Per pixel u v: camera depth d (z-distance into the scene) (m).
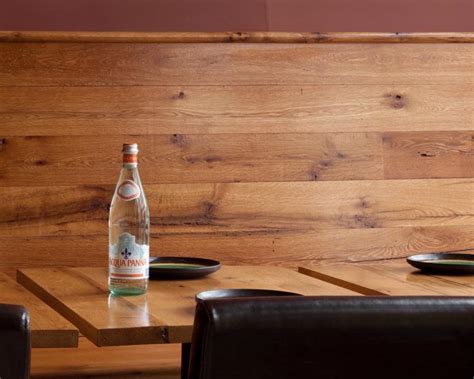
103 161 2.72
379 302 1.12
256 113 2.79
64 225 2.70
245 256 2.79
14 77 2.67
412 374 1.14
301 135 2.82
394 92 2.87
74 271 2.23
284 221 2.80
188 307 1.69
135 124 2.73
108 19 2.78
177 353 2.56
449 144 2.90
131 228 1.96
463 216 2.91
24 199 2.67
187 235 2.76
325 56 2.83
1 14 2.71
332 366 1.11
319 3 2.88
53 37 2.68
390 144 2.87
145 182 2.73
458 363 1.15
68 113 2.70
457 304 1.14
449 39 2.89
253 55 2.79
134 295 1.83
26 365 1.09
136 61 2.73
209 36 2.76
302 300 1.11
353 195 2.84
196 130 2.76
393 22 2.92
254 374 1.09
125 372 2.37
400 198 2.87
